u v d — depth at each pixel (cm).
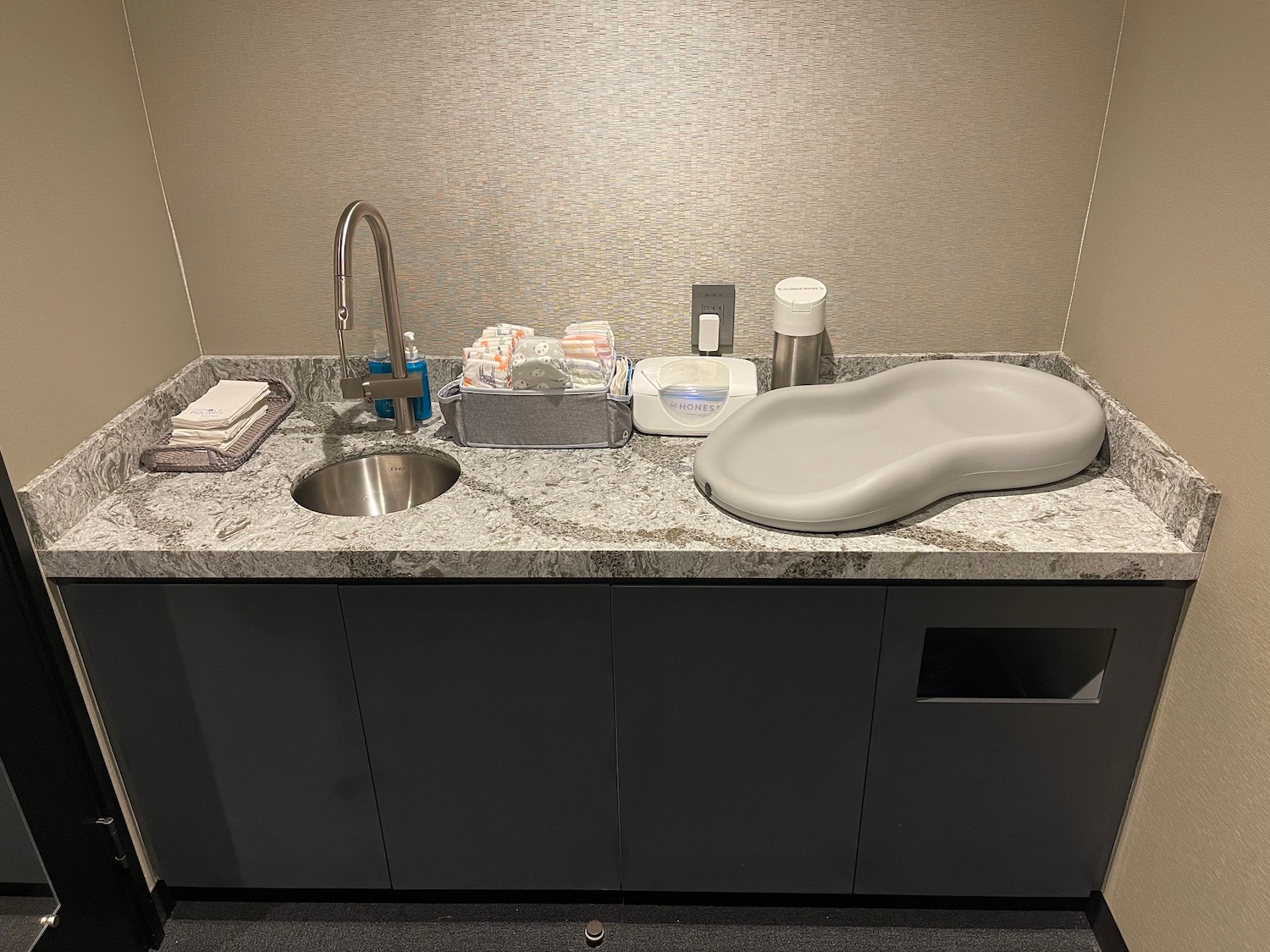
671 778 165
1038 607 147
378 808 170
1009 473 155
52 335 150
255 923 182
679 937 177
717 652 152
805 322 178
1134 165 160
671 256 187
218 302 194
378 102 175
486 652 154
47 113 149
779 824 169
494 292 191
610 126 176
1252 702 127
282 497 162
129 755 167
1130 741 157
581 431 175
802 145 176
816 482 162
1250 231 126
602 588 148
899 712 156
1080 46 166
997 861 171
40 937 152
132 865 172
